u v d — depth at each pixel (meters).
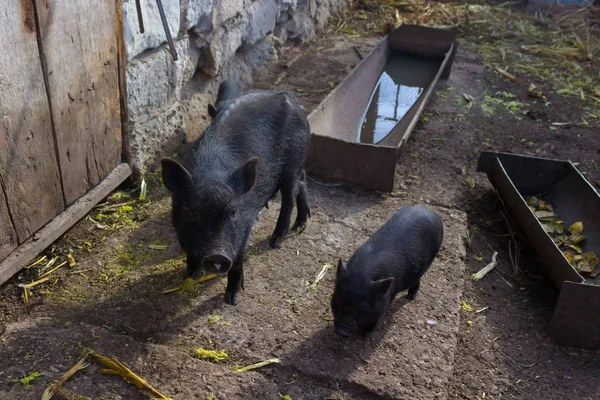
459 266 1.82
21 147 1.54
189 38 2.36
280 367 1.41
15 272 1.58
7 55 1.44
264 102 1.66
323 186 2.18
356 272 1.41
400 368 1.44
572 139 2.81
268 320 1.54
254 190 1.51
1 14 1.39
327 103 2.43
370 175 2.15
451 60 3.34
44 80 1.58
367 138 2.73
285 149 1.68
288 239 1.88
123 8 1.86
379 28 4.22
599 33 4.35
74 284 1.62
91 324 1.48
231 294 1.58
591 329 1.57
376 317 1.44
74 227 1.84
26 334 1.41
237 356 1.43
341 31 4.09
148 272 1.68
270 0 3.13
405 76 3.43
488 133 2.79
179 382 1.33
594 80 3.57
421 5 4.69
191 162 1.45
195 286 1.63
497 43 4.06
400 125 2.75
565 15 4.59
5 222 1.54
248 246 1.82
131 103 2.00
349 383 1.39
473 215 2.17
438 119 2.87
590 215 2.04
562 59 3.86
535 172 2.22
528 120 2.98
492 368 1.53
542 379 1.51
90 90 1.78
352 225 1.98
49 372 1.31
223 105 1.81
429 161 2.46
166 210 1.96
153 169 2.17
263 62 3.21
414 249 1.54
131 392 1.29
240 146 1.53
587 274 1.86
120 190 2.05
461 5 4.77
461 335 1.62
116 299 1.57
